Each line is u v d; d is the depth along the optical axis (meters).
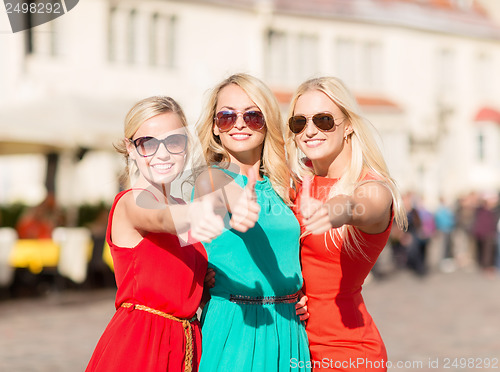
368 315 2.77
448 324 7.82
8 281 9.66
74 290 10.60
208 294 2.67
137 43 19.89
